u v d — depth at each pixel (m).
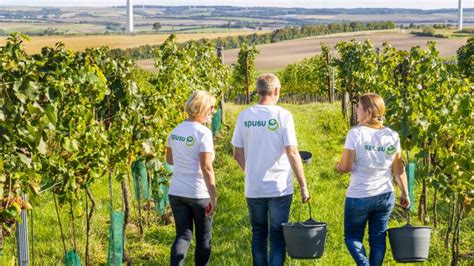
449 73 9.84
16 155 5.14
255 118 6.08
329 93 30.75
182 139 6.31
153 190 9.14
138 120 8.06
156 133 8.80
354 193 6.09
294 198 9.94
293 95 36.88
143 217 9.58
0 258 7.34
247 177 6.14
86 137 6.80
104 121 7.88
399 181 6.27
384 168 6.07
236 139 6.20
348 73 19.25
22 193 5.54
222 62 18.80
